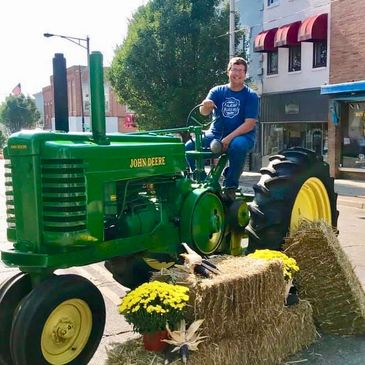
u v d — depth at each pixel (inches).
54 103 147.3
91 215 135.4
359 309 164.7
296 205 191.9
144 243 157.1
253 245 185.0
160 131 194.7
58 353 131.6
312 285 169.3
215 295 133.7
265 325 145.8
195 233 171.5
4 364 135.0
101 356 155.3
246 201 209.3
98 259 141.9
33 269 134.6
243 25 901.8
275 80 821.9
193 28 823.7
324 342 162.7
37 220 131.0
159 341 128.3
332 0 698.2
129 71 844.0
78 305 134.3
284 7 793.6
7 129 2628.0
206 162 238.1
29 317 123.8
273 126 839.7
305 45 754.2
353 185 631.2
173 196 171.3
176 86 832.3
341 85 666.8
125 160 147.3
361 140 682.2
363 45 657.0
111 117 1851.6
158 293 127.6
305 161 195.3
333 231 180.2
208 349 131.7
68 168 129.9
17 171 133.0
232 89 208.2
